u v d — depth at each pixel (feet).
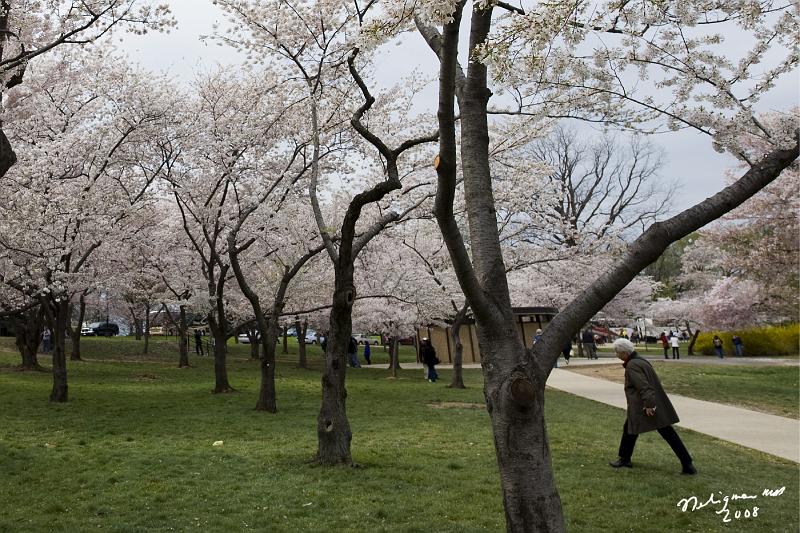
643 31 16.40
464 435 33.37
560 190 53.57
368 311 78.23
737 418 39.47
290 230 52.60
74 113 48.75
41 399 47.39
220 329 54.39
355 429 35.58
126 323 169.27
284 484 22.45
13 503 20.21
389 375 82.07
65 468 24.90
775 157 13.65
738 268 63.72
